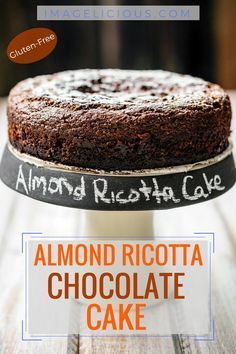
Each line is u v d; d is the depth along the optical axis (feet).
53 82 2.39
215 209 3.13
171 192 1.97
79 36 3.83
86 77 2.48
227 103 2.18
